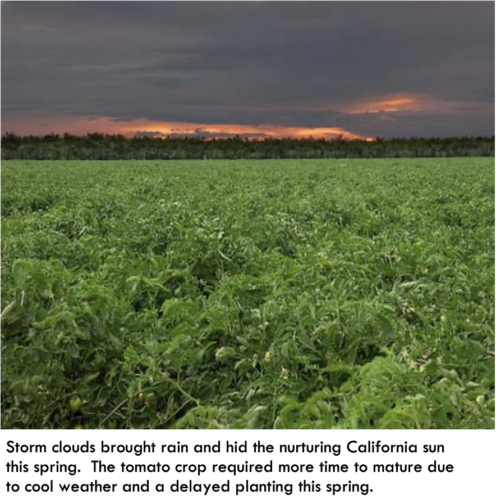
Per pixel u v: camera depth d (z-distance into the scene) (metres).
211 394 5.19
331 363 5.18
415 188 17.73
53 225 10.52
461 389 4.67
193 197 14.19
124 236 9.13
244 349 5.38
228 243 8.01
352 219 11.75
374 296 6.65
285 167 32.25
